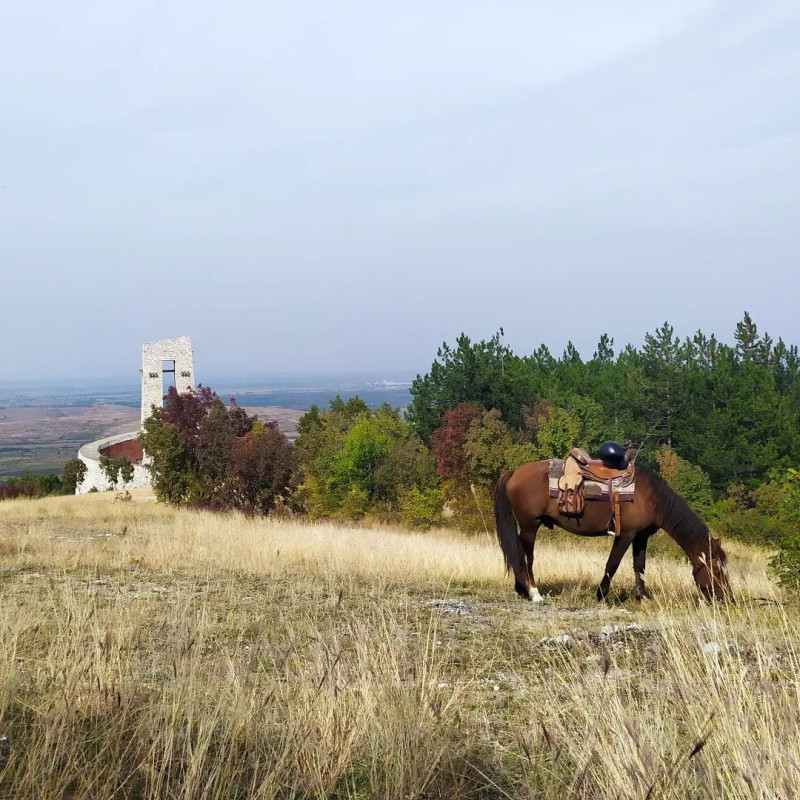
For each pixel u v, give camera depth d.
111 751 3.48
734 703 3.40
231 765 3.51
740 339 50.53
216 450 29.11
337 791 3.53
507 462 28.19
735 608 7.54
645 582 10.63
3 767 3.37
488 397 42.06
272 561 11.76
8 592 8.19
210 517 23.78
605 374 52.31
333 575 10.48
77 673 4.25
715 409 42.56
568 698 4.47
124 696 4.17
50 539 13.89
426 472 31.28
